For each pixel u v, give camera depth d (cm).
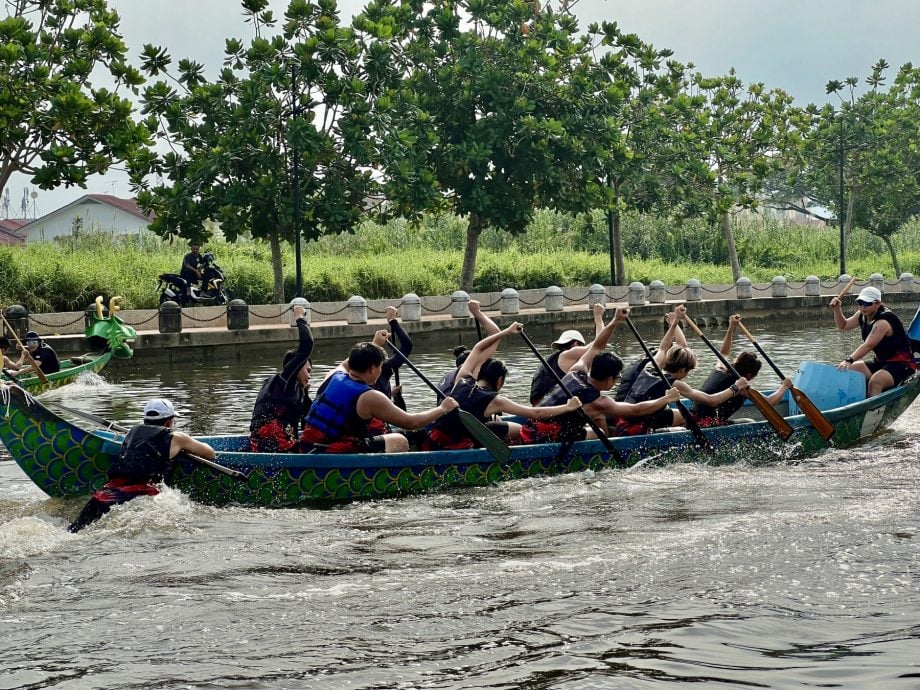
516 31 3303
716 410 1095
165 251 3609
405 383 1831
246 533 791
